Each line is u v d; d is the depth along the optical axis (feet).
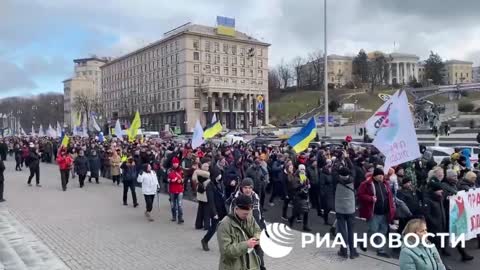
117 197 55.88
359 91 420.36
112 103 465.06
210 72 364.58
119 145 89.71
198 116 357.41
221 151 60.49
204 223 36.50
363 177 38.81
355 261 26.99
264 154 50.62
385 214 28.48
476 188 29.63
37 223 39.65
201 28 368.07
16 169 96.84
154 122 383.86
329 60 498.28
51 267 26.55
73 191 61.62
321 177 38.88
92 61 548.72
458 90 183.52
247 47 387.96
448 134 149.69
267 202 50.75
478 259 27.76
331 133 206.90
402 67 488.85
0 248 31.07
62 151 64.44
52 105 486.38
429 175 28.78
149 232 35.86
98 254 29.50
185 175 54.65
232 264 14.29
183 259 28.12
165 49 374.43
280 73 502.79
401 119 29.27
